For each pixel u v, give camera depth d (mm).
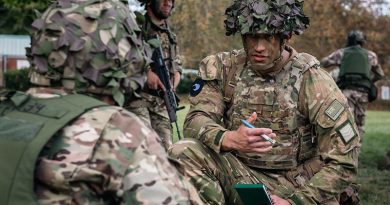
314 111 4156
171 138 5785
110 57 2621
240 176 4215
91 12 2641
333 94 4168
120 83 2668
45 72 2645
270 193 4211
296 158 4285
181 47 17297
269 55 4074
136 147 2529
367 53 10242
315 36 22484
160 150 2588
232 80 4316
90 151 2473
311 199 4074
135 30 2713
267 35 4023
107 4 2682
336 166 4105
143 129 2582
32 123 2514
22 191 2420
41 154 2477
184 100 19484
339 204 4473
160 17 5840
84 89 2635
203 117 4266
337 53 10336
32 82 2691
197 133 4203
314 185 4086
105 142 2500
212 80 4336
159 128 5719
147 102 5617
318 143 4219
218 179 4184
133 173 2496
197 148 4133
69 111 2531
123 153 2502
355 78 10070
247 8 4039
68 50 2611
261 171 4281
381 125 16312
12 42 34219
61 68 2627
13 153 2461
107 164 2480
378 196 7422
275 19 3986
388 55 26516
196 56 17391
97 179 2479
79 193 2477
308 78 4207
